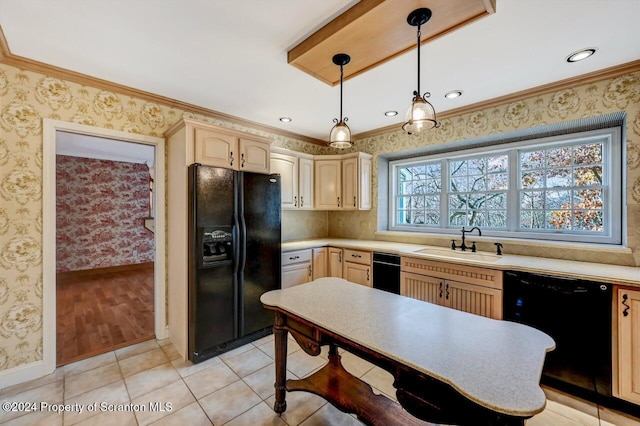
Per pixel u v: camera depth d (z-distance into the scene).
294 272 3.34
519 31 1.69
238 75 2.27
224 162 2.58
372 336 1.20
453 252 3.04
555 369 2.01
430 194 3.68
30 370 2.10
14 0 1.43
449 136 3.13
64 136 3.78
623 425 1.69
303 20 1.61
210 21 1.62
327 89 2.54
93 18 1.59
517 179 2.97
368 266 3.24
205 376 2.18
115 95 2.48
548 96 2.48
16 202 2.05
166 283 2.81
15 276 2.05
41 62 2.07
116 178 5.86
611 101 2.20
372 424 1.57
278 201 3.00
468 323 1.35
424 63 2.07
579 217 2.62
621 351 1.78
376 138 3.86
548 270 2.04
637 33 1.71
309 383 1.88
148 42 1.82
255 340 2.82
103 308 3.60
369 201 3.90
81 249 5.49
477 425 0.89
